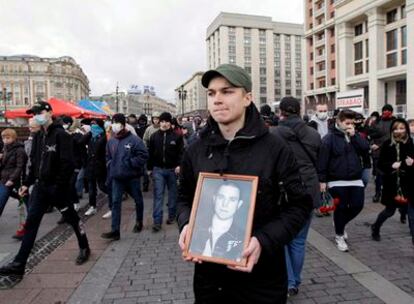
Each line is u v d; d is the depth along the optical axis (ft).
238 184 5.59
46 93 364.38
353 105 48.62
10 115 48.19
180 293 12.11
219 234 5.40
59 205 14.49
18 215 24.49
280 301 5.84
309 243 16.90
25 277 13.57
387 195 16.37
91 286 12.70
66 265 14.76
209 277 5.97
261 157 5.74
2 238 19.12
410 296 11.57
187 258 5.45
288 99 13.03
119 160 18.21
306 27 213.46
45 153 13.92
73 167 14.40
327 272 13.56
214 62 357.20
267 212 5.66
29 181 14.64
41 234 19.49
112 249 16.80
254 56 337.11
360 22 164.55
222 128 6.13
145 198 29.60
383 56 148.25
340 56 171.83
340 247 15.83
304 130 12.59
